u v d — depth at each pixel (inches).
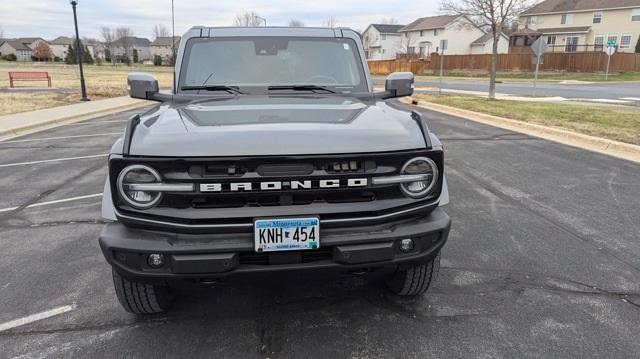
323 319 129.4
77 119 597.3
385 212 108.4
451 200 236.4
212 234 103.4
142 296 121.6
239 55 161.6
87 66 2955.2
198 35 165.2
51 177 294.0
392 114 127.6
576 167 307.7
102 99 861.8
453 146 381.4
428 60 2162.9
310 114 123.7
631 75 1670.8
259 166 101.3
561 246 178.4
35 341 120.0
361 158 104.0
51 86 1146.7
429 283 132.5
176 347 117.2
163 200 102.6
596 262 164.4
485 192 251.1
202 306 136.3
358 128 111.4
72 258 171.2
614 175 286.8
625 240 184.5
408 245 110.7
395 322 127.6
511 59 1913.1
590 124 467.2
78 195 253.8
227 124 112.6
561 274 155.4
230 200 103.1
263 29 168.1
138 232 105.4
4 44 5137.8
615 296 141.0
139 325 127.2
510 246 178.4
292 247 103.3
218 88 154.4
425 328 124.6
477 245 179.2
